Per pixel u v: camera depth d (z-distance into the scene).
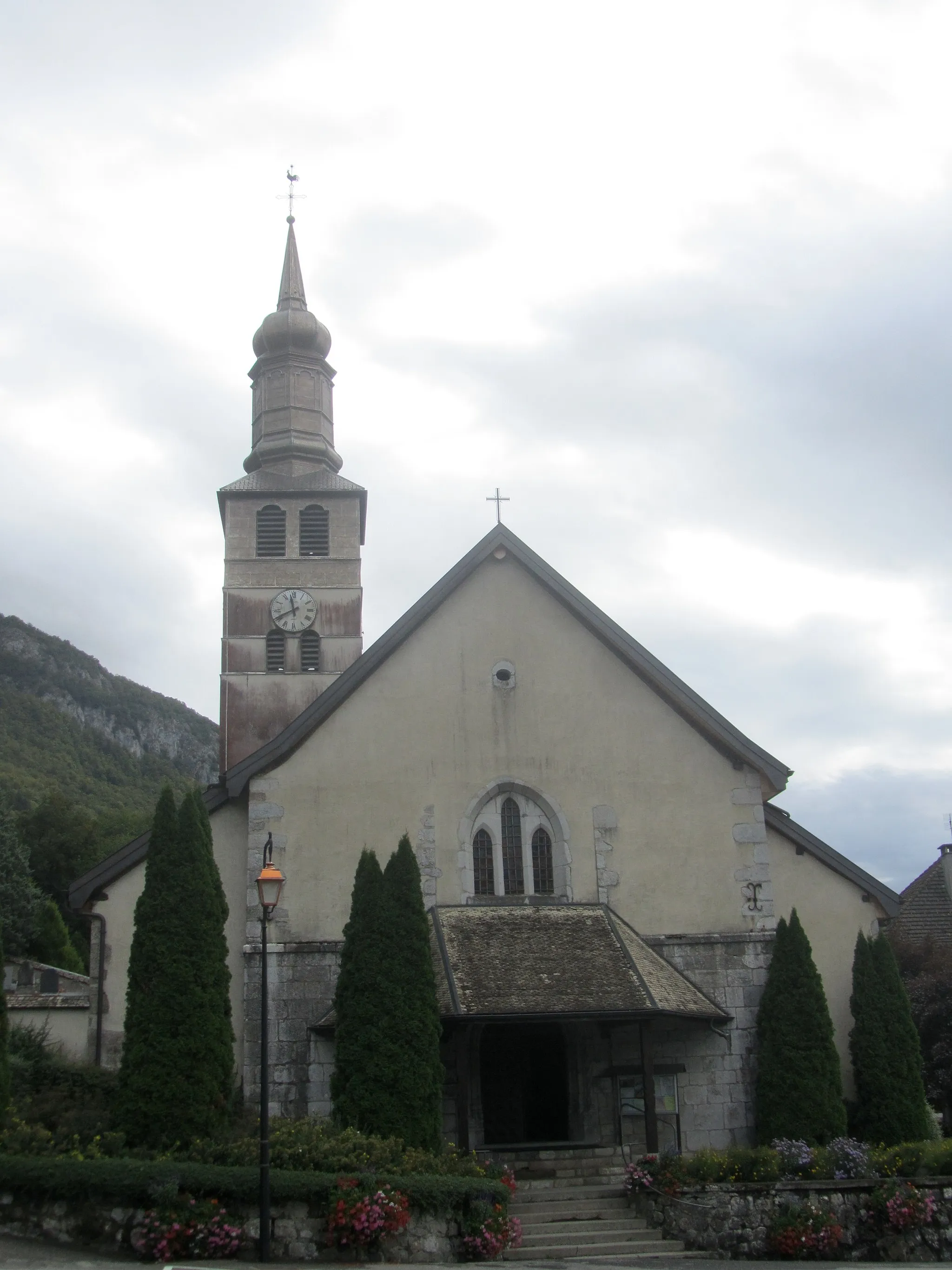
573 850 26.33
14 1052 23.30
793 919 25.27
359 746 26.45
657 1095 24.52
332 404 52.97
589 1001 22.78
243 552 47.75
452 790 26.39
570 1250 20.02
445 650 27.31
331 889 25.47
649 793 26.83
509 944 24.34
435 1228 18.75
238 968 25.62
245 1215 17.89
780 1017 24.56
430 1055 22.08
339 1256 17.81
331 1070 24.14
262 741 45.59
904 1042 25.28
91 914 25.89
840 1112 23.91
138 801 129.38
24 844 67.62
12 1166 17.78
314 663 46.81
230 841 26.47
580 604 27.64
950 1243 19.88
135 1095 20.84
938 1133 25.72
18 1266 16.03
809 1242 19.84
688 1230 20.55
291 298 52.59
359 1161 19.61
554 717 27.11
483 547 27.91
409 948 22.66
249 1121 22.09
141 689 177.88
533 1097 25.03
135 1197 17.62
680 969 25.66
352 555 47.94
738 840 26.67
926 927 37.44
